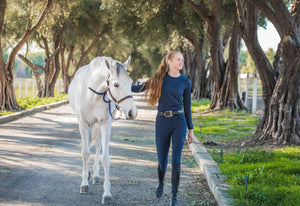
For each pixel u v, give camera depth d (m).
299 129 7.52
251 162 5.99
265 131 7.99
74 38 26.00
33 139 8.75
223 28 23.94
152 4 16.67
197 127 11.16
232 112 15.67
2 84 14.77
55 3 18.14
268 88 8.30
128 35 22.72
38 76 25.53
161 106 4.08
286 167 5.34
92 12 26.22
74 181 5.16
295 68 7.43
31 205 4.12
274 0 7.35
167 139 4.12
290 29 7.39
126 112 3.85
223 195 4.24
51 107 18.94
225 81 16.81
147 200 4.46
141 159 6.82
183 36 22.12
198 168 6.24
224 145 8.05
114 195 4.61
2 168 5.71
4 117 12.27
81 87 4.60
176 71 4.08
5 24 23.94
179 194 4.74
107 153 4.46
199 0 16.77
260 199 4.03
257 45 8.44
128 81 3.95
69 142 8.52
